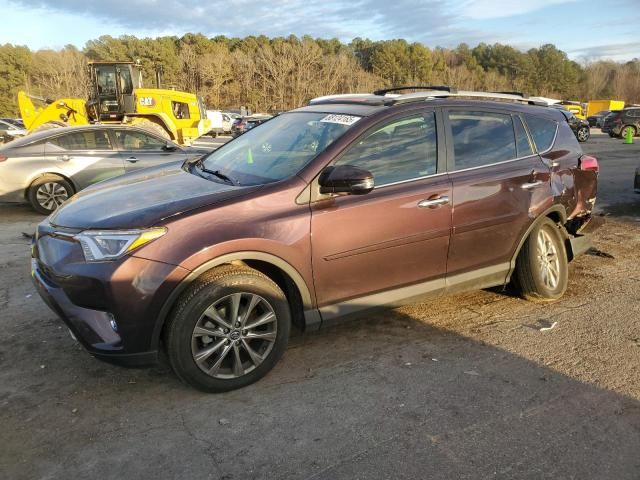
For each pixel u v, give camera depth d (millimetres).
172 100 18688
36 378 3279
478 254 4012
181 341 2939
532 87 94188
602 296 4770
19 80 66312
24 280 4973
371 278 3533
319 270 3303
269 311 3193
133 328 2857
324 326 3451
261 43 81312
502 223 4070
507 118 4301
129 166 8531
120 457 2582
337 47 89375
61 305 2936
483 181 3928
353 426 2846
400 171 3639
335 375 3365
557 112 4805
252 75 69938
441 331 4020
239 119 36812
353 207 3363
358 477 2467
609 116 29438
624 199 9617
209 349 3041
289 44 72125
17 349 3631
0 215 8211
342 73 69375
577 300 4664
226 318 3088
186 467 2516
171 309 2945
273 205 3160
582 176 4754
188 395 3123
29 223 7590
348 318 3529
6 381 3240
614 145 22953
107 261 2826
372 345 3777
